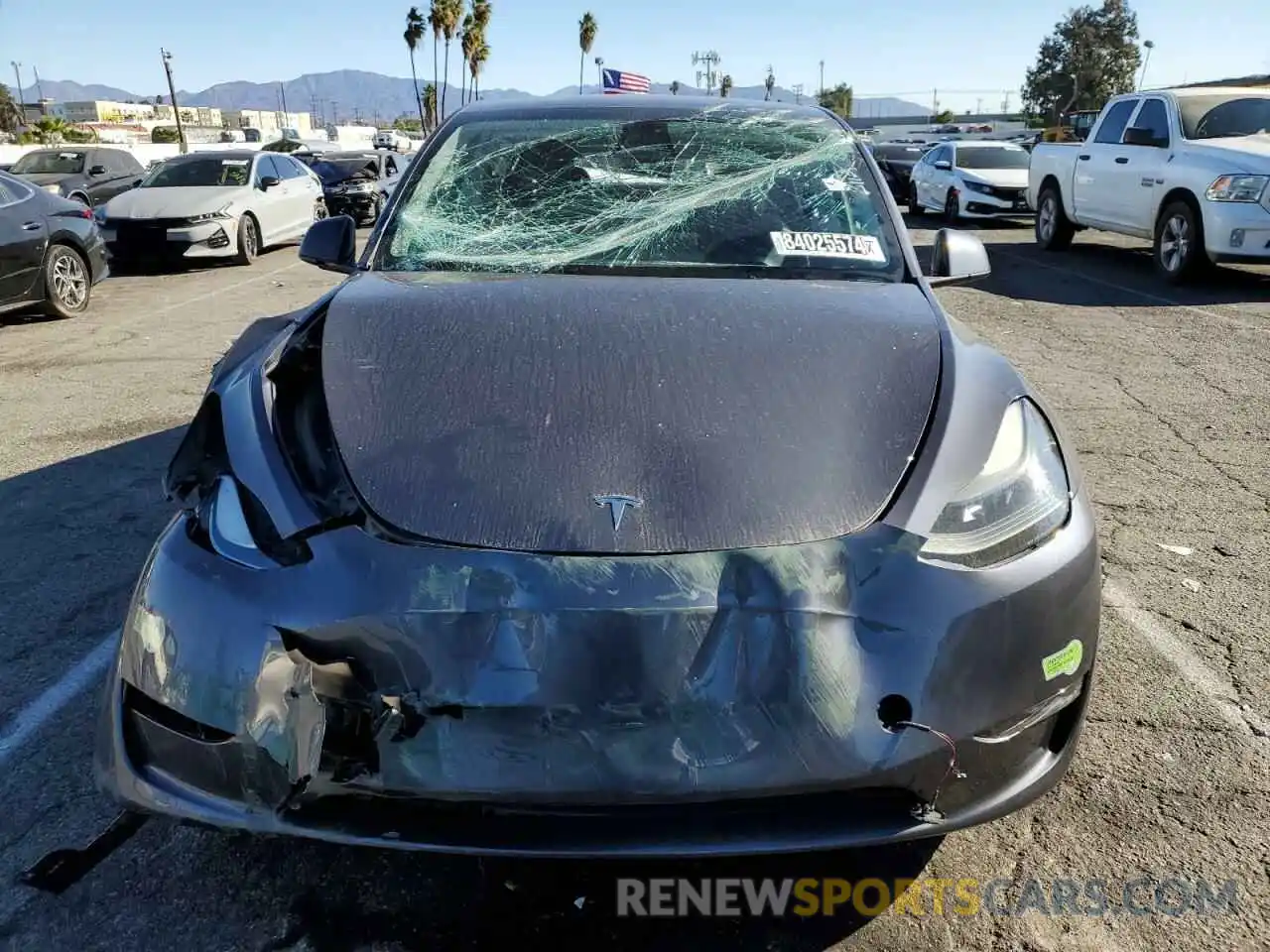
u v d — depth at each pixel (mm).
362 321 2570
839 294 2814
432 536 1952
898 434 2189
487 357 2391
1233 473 4805
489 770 1844
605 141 3576
